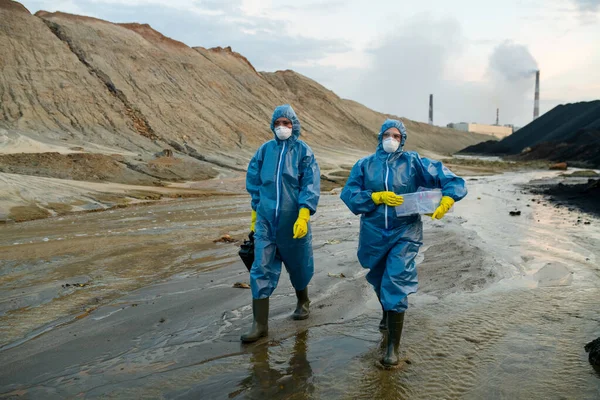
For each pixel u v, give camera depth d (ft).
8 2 183.42
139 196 61.82
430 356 12.11
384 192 12.46
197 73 211.61
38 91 151.02
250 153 154.30
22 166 75.87
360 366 11.63
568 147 208.23
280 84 303.07
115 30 209.15
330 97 313.73
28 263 23.40
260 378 11.04
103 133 140.46
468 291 17.56
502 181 101.09
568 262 22.02
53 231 34.47
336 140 241.76
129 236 31.60
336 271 20.99
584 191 61.36
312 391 10.42
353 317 15.19
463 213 42.22
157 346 13.03
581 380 10.73
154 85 181.37
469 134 460.14
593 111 253.03
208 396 10.25
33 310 16.24
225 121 178.81
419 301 16.58
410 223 12.77
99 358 12.30
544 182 95.76
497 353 12.21
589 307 15.64
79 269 22.15
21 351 12.84
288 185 14.14
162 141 146.61
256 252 13.98
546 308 15.58
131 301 17.12
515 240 27.68
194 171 98.99
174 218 42.80
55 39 178.81
